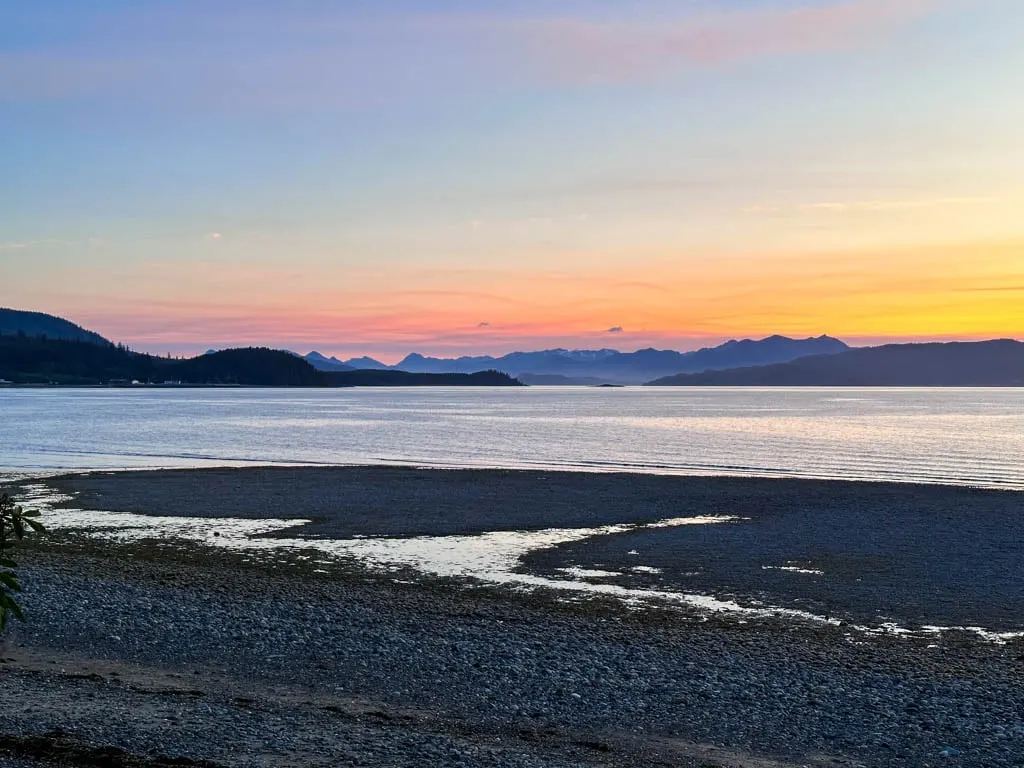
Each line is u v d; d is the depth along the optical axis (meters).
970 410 169.50
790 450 75.75
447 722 14.51
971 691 16.44
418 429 105.38
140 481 49.69
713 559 29.23
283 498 43.12
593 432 100.44
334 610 22.19
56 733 12.35
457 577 26.58
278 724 13.52
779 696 16.12
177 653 18.44
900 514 38.34
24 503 41.44
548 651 18.86
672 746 13.66
